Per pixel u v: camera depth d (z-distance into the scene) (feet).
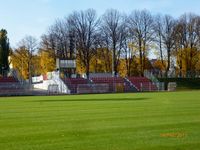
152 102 143.43
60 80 288.51
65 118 88.33
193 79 340.59
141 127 70.54
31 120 85.05
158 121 79.30
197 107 115.85
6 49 339.57
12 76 296.10
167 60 368.07
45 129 69.77
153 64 386.52
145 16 362.94
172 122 77.20
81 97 196.85
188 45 367.86
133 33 361.92
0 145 54.44
